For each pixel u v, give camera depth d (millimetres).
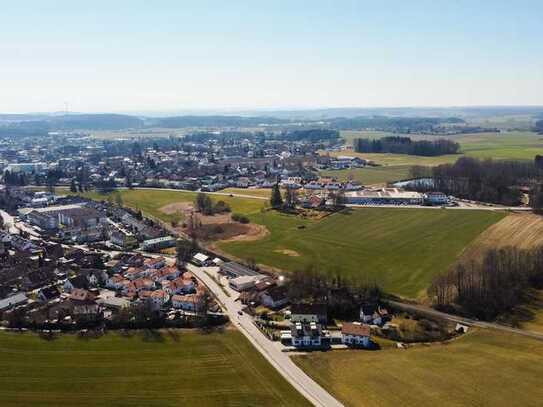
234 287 182375
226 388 113250
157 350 131500
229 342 136875
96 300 170500
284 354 130625
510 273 172875
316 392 111250
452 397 107125
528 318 153500
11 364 124000
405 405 104938
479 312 157500
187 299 165250
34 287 185250
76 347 133125
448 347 134875
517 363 122688
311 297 168875
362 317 154375
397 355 129875
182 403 107750
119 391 112375
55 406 106938
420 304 165500
